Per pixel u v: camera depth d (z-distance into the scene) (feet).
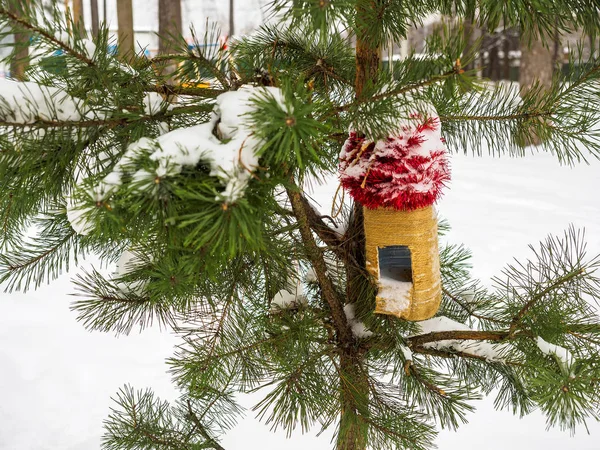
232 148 3.43
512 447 10.93
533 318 5.37
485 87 3.92
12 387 13.00
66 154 3.98
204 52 4.62
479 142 5.87
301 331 5.50
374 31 4.61
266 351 5.50
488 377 6.51
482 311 6.84
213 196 3.36
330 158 4.83
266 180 3.54
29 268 5.97
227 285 5.37
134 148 3.63
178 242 3.82
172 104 4.53
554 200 26.30
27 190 4.35
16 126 3.70
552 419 4.68
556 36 4.61
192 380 5.29
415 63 4.37
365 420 5.39
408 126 4.54
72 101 3.95
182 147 3.43
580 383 4.43
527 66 35.40
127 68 4.42
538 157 34.63
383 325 5.96
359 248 6.06
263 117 3.10
